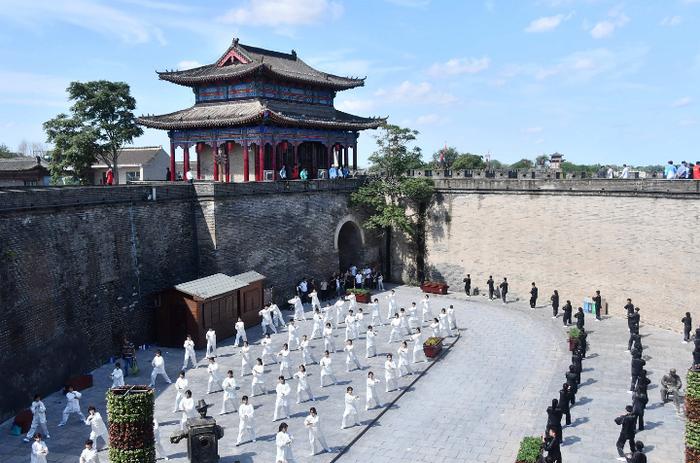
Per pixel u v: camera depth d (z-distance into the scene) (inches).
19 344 956.0
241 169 1875.0
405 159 1950.1
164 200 1338.6
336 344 1312.7
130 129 2053.4
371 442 861.2
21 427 876.0
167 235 1350.9
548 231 1675.7
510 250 1763.0
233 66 1838.1
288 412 940.6
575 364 1047.6
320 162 2039.9
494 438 866.1
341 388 1057.5
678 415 928.3
